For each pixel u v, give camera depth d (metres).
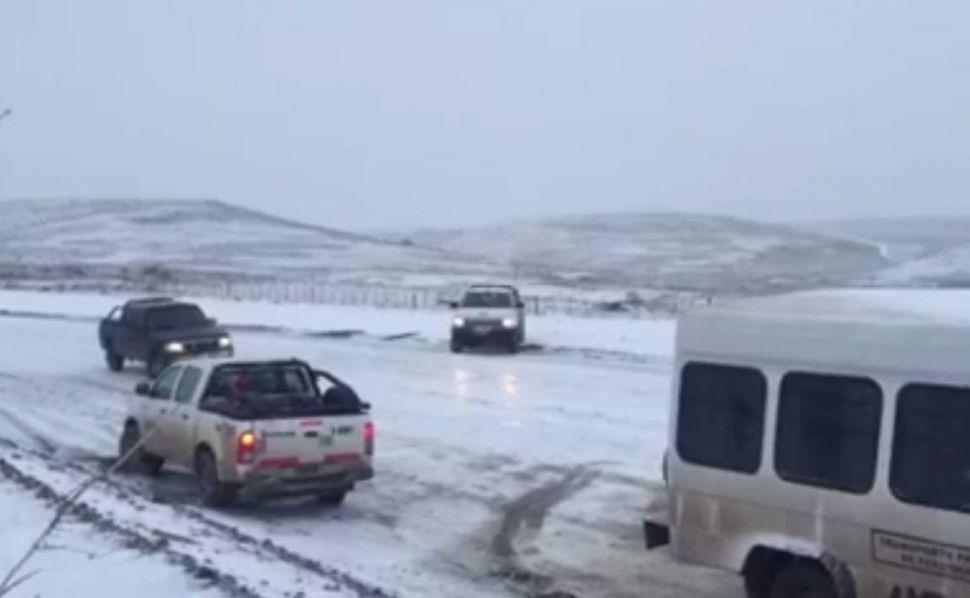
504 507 16.39
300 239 171.88
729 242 197.12
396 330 46.62
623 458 19.70
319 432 15.98
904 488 9.28
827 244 199.62
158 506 15.30
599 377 30.92
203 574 11.20
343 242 169.75
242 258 140.00
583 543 14.32
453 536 14.71
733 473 10.66
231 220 194.62
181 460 17.14
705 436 10.94
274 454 15.76
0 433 22.84
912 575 9.24
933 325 9.12
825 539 9.88
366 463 16.28
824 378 9.91
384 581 12.45
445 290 79.25
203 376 17.14
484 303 39.53
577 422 23.34
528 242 199.38
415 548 14.07
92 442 21.94
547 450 20.48
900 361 9.33
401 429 22.80
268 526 15.19
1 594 8.91
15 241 164.25
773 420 10.30
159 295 69.81
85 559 11.72
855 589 9.65
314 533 14.84
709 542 10.89
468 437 21.86
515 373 32.12
